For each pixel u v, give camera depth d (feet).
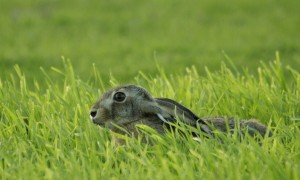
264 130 96.43
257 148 84.89
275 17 277.64
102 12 294.05
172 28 266.16
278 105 107.45
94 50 231.91
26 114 105.40
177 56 216.54
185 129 89.40
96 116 93.97
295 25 262.88
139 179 79.15
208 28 264.93
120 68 197.77
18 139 93.66
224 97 112.47
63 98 111.55
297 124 97.30
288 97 111.45
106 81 169.58
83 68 201.05
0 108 108.99
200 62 204.44
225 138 88.74
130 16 287.28
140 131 93.35
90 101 108.99
